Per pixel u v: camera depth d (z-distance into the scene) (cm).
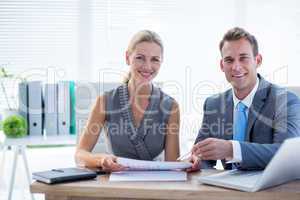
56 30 252
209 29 261
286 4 259
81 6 253
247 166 116
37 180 107
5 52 250
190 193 97
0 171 238
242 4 260
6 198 241
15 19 249
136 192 99
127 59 175
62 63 254
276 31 260
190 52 260
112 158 125
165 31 259
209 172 121
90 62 256
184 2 259
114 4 255
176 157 167
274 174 94
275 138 136
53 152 262
